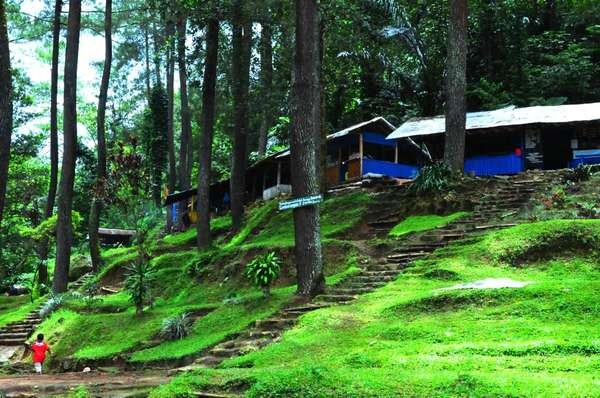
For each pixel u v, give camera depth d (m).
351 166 24.03
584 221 12.39
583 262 11.48
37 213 30.45
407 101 33.50
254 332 11.09
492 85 29.94
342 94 33.88
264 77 22.20
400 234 15.97
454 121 19.34
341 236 17.84
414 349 7.87
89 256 30.47
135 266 16.80
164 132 42.81
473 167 23.02
